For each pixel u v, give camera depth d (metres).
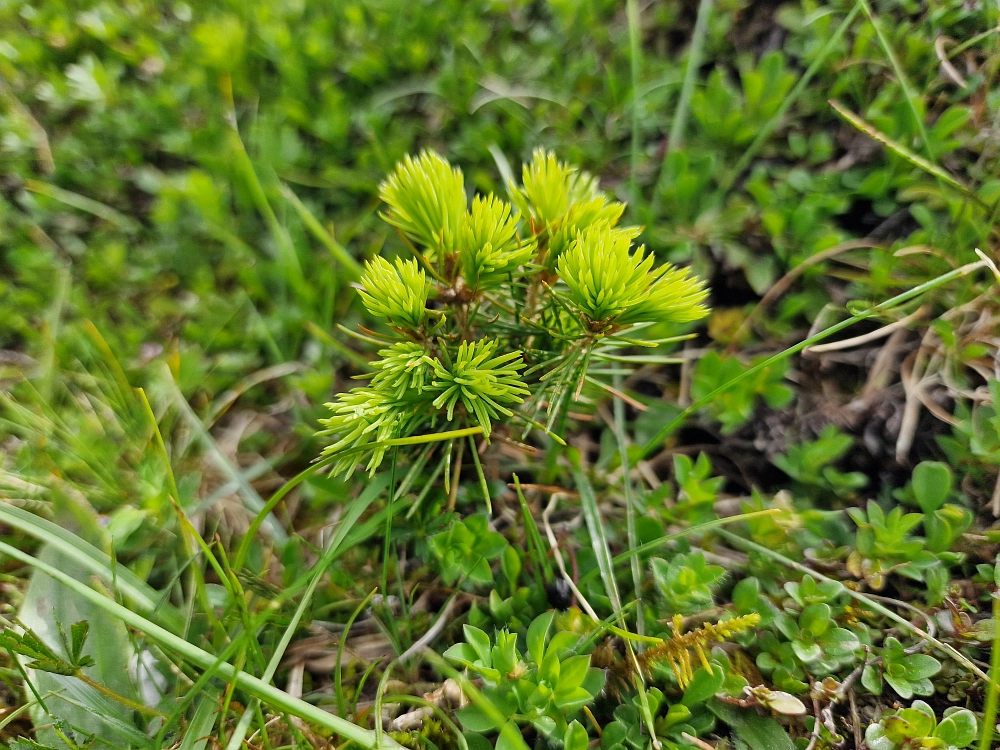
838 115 0.27
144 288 0.28
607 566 0.20
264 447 0.25
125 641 0.20
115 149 0.30
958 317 0.23
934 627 0.19
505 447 0.23
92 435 0.24
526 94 0.30
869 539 0.20
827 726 0.18
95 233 0.29
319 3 0.32
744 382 0.22
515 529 0.22
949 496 0.21
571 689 0.17
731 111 0.27
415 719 0.19
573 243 0.17
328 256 0.28
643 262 0.16
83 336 0.26
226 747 0.17
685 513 0.21
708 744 0.17
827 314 0.24
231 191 0.29
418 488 0.21
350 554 0.22
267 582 0.20
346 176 0.29
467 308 0.19
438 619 0.20
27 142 0.30
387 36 0.31
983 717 0.18
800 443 0.23
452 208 0.18
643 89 0.29
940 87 0.25
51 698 0.19
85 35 0.32
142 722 0.19
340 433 0.18
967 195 0.22
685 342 0.26
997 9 0.24
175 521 0.22
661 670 0.18
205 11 0.33
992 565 0.19
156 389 0.24
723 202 0.27
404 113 0.31
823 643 0.18
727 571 0.21
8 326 0.26
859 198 0.25
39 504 0.23
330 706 0.20
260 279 0.27
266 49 0.31
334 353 0.26
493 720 0.17
